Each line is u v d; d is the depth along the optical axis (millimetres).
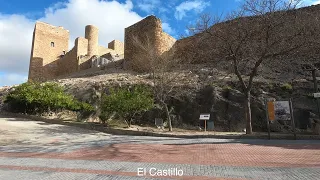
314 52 21594
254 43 18234
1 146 11188
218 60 22500
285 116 14070
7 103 25328
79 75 37406
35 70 52625
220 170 6383
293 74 22219
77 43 47656
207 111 19219
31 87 23547
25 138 13367
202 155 8672
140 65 31328
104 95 20203
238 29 17578
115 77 27984
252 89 19812
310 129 16719
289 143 11773
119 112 18234
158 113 20203
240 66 23281
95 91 23531
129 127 18094
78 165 7199
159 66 21891
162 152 9359
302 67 22375
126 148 10383
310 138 13734
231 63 23344
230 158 8062
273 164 7062
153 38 32281
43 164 7363
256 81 20578
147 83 22469
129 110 18109
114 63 39500
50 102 21422
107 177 5836
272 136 13945
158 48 32219
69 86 26609
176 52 29188
